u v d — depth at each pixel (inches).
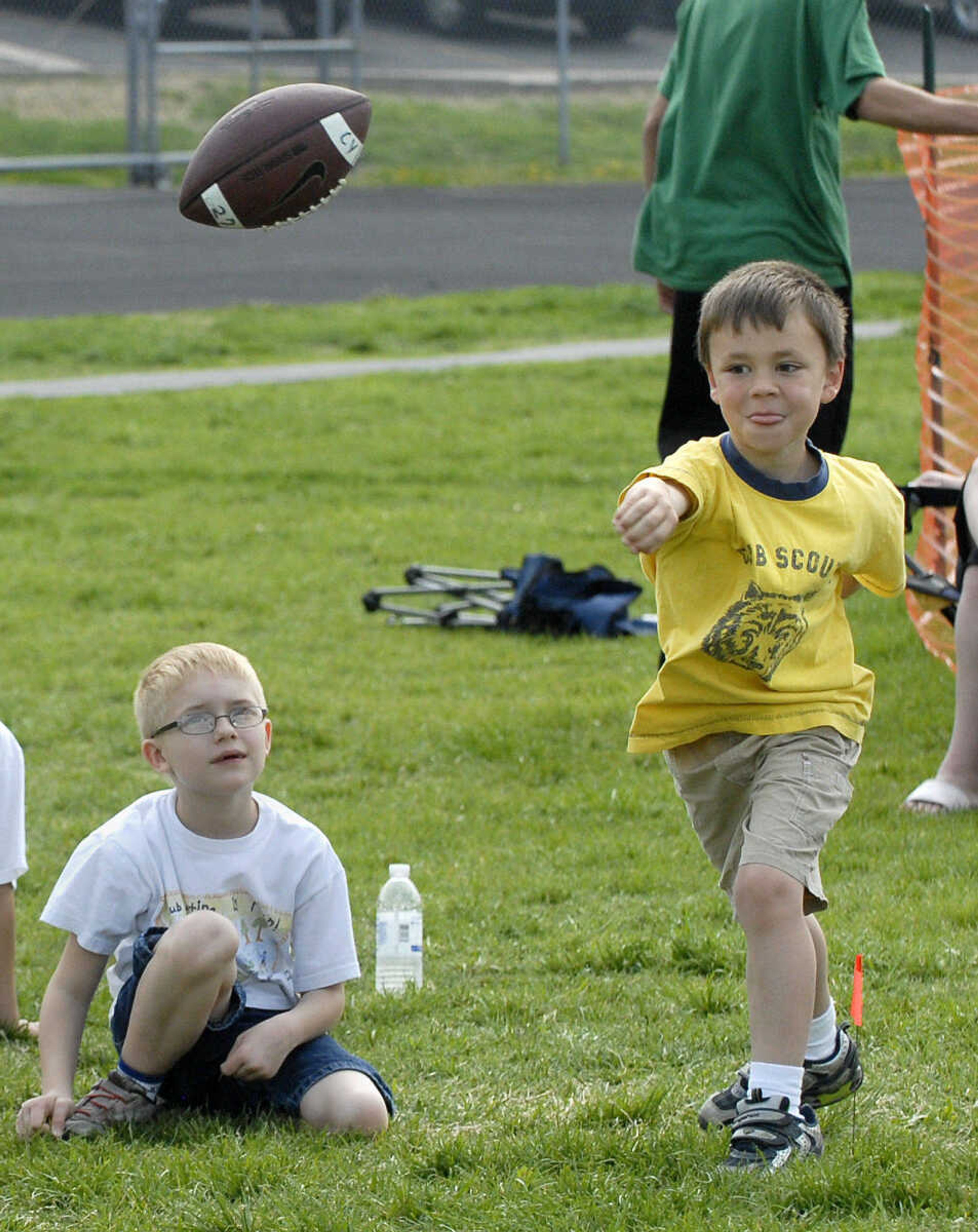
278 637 1221.1
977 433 1130.0
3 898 607.5
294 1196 464.4
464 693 1081.4
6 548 1467.8
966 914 701.3
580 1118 520.4
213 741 518.6
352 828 849.5
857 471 515.2
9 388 2106.3
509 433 1881.2
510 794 900.6
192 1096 538.6
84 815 877.8
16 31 4207.7
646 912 726.5
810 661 502.3
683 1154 482.6
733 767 500.1
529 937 706.2
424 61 4397.1
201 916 500.1
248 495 1654.8
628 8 4552.2
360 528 1524.4
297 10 4099.4
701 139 898.1
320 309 2564.0
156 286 2736.2
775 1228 436.8
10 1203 471.5
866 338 2356.1
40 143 3644.2
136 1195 470.3
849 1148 486.3
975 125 834.2
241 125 685.9
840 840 804.0
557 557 1384.1
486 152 3973.9
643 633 1227.9
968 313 1122.7
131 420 1936.5
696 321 908.0
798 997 472.7
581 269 2888.8
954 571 1106.7
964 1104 530.0
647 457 1780.3
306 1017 528.1
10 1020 614.9
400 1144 503.5
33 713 1050.7
